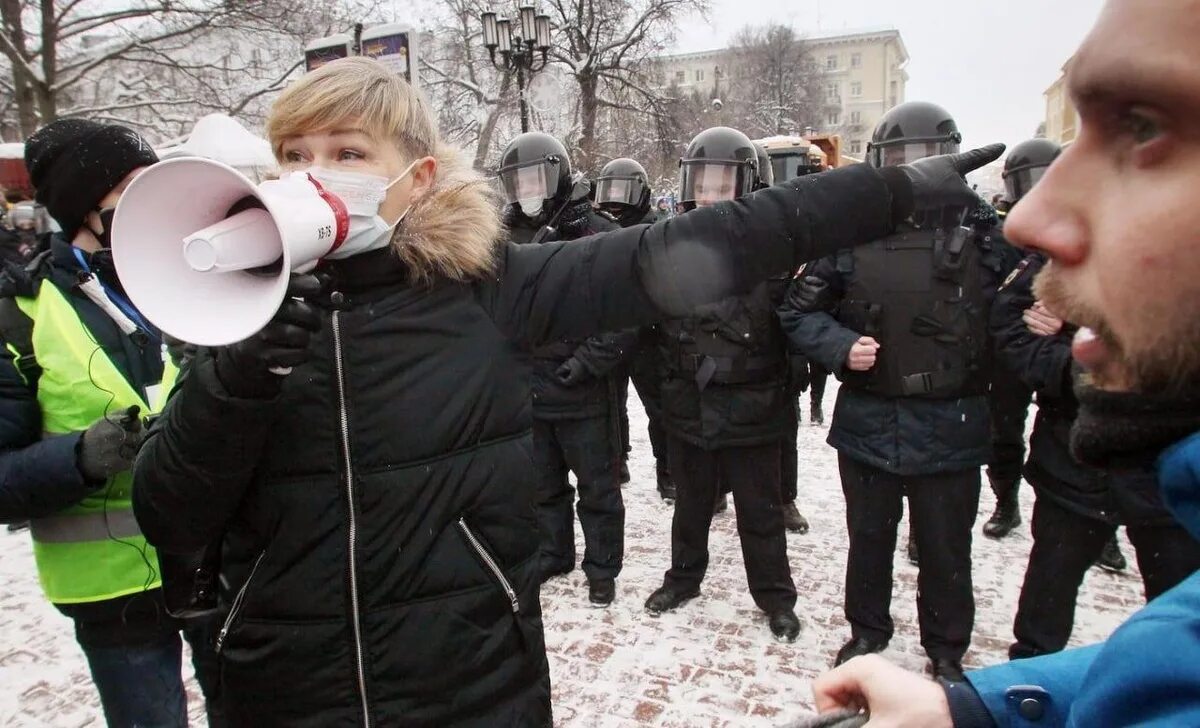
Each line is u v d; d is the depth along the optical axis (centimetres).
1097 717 54
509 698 150
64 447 174
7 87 1345
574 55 2252
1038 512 282
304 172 114
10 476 174
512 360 149
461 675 142
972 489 289
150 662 204
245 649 142
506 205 414
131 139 199
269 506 136
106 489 191
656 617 368
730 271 140
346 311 135
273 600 138
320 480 135
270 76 1525
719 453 349
